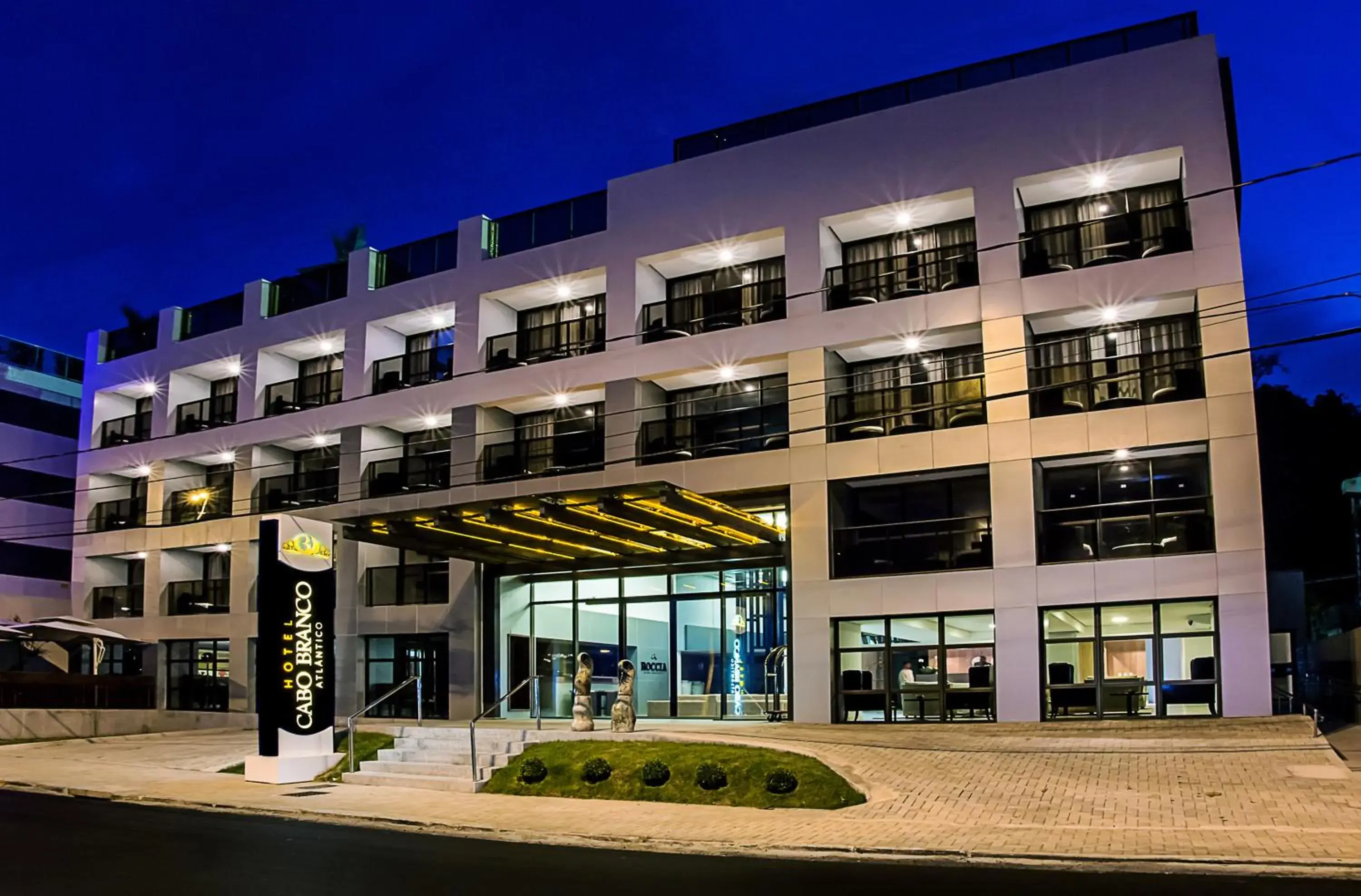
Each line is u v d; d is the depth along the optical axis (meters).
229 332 37.94
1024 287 24.25
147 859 12.15
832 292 27.08
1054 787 15.98
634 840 13.55
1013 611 23.39
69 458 46.75
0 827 14.71
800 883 10.85
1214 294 22.56
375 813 16.22
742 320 28.66
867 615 24.83
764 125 28.80
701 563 27.41
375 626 31.73
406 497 32.16
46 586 43.69
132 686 35.62
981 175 25.00
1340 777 15.58
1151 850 12.04
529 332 32.28
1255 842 12.32
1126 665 22.59
